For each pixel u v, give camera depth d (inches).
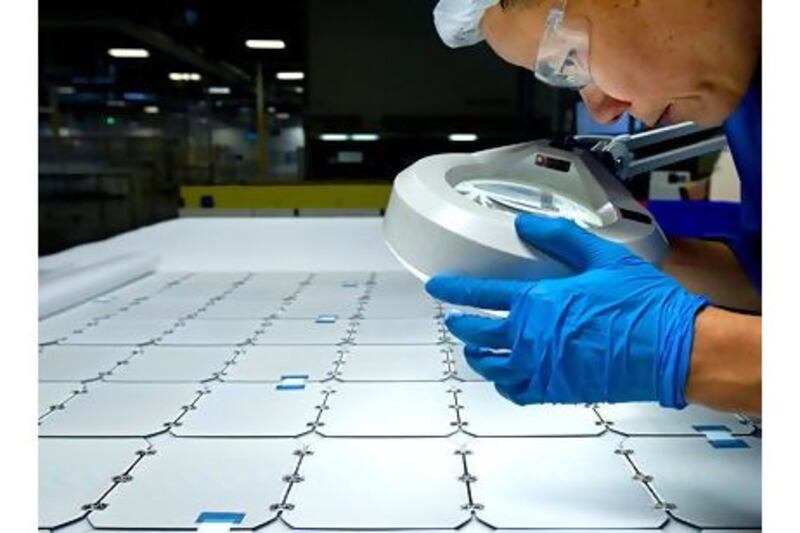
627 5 42.8
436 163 52.3
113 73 373.1
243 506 41.3
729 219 112.9
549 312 40.9
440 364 67.9
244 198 236.8
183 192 239.3
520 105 275.3
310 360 69.6
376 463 47.0
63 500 42.1
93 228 330.6
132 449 49.3
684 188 152.2
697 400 38.8
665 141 61.0
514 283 42.9
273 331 81.2
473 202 47.5
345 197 235.0
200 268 124.9
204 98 385.7
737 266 59.2
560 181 54.8
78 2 287.1
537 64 48.2
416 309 91.4
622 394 40.4
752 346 36.9
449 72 276.7
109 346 75.5
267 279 114.4
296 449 49.2
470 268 44.5
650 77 45.3
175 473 45.7
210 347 74.7
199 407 57.2
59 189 329.4
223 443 50.3
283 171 363.3
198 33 297.6
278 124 358.0
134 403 58.1
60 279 97.8
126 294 103.4
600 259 43.3
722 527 39.0
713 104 47.7
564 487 43.7
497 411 55.9
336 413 55.6
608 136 61.4
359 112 281.9
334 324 84.0
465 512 40.6
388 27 276.4
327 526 39.0
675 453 48.7
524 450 49.0
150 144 363.9
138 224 331.6
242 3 280.2
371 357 70.4
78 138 362.0
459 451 48.9
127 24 292.8
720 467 46.6
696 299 39.9
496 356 43.8
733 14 42.4
